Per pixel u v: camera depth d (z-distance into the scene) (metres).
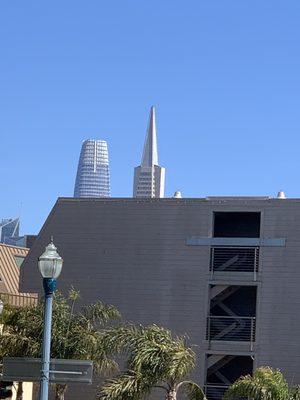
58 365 23.47
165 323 56.84
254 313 57.12
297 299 55.12
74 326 45.09
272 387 40.53
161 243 57.78
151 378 38.38
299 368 54.34
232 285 56.44
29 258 59.91
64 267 58.84
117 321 57.19
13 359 23.67
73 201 59.66
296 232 55.78
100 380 55.28
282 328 55.06
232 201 57.00
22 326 44.75
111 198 59.03
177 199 57.91
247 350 55.25
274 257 55.88
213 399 55.12
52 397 53.41
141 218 58.34
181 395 53.84
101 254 58.56
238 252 56.59
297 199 56.06
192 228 57.50
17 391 46.84
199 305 56.59
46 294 23.73
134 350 39.38
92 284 58.34
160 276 57.44
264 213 56.41
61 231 59.50
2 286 64.12
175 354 38.38
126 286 57.88
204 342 55.97
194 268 57.03
